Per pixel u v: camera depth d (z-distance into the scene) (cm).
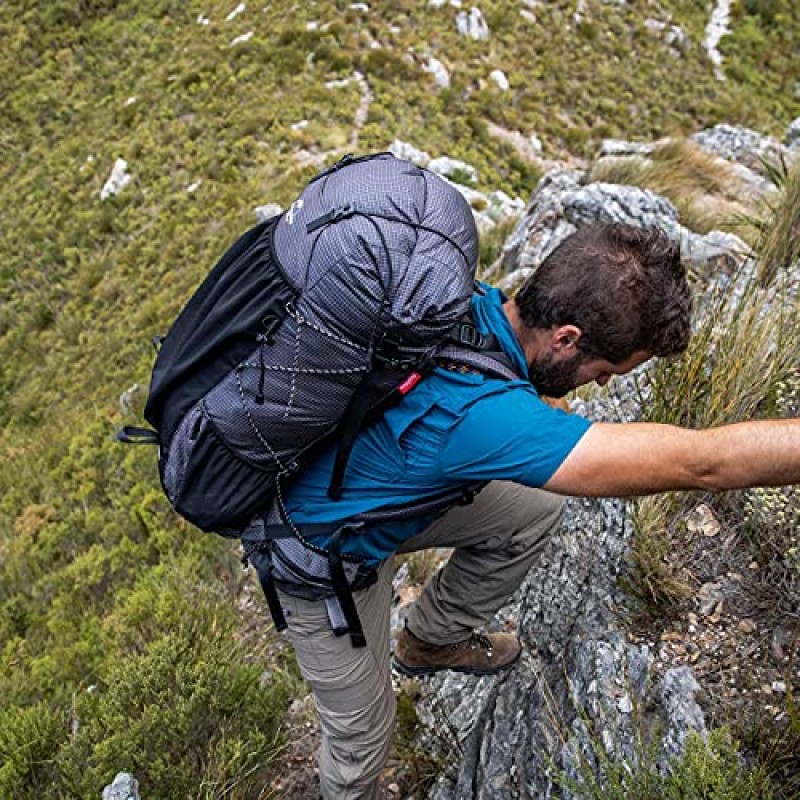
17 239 2333
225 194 1998
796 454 172
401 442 195
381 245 188
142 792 346
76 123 2675
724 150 1104
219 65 2409
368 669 246
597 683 252
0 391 1942
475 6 2508
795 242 423
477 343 201
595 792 214
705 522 274
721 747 204
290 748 368
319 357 189
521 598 321
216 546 595
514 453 185
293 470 207
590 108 2522
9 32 3034
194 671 374
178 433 207
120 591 635
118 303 1936
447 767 310
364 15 2398
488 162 2164
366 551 216
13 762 379
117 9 2995
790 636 237
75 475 1032
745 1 3009
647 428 181
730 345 304
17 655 655
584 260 193
